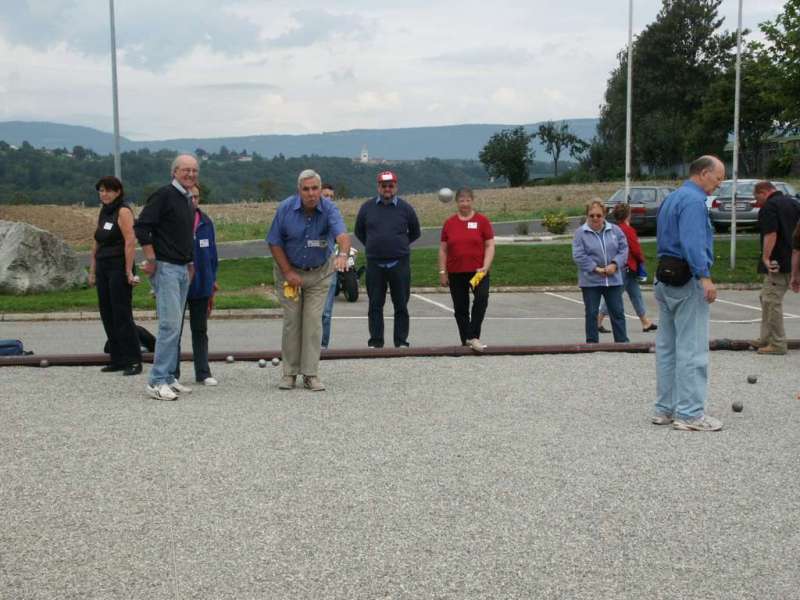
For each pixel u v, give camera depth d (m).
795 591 4.65
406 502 5.88
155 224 8.80
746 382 9.99
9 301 18.45
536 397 9.10
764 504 5.92
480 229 11.67
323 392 9.32
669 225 7.83
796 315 18.72
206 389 9.50
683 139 76.38
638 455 7.02
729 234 34.56
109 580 4.70
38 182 128.25
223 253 30.88
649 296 22.06
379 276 11.66
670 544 5.23
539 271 24.69
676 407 7.93
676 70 92.00
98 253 10.06
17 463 6.68
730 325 17.20
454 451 7.07
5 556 5.00
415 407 8.61
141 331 11.15
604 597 4.55
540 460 6.85
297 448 7.11
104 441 7.30
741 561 5.01
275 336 15.00
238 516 5.61
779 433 7.77
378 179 11.51
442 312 18.78
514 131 90.88
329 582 4.68
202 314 9.76
